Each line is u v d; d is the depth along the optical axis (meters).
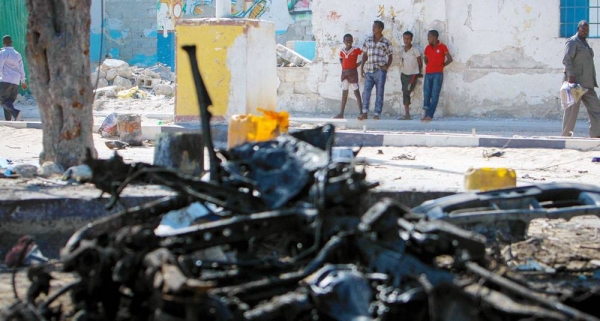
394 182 9.46
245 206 5.08
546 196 6.27
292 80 21.11
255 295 4.45
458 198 6.18
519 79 19.83
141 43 32.97
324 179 4.68
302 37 30.39
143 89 25.89
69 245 4.95
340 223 4.63
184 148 8.15
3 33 26.78
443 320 4.06
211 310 4.03
